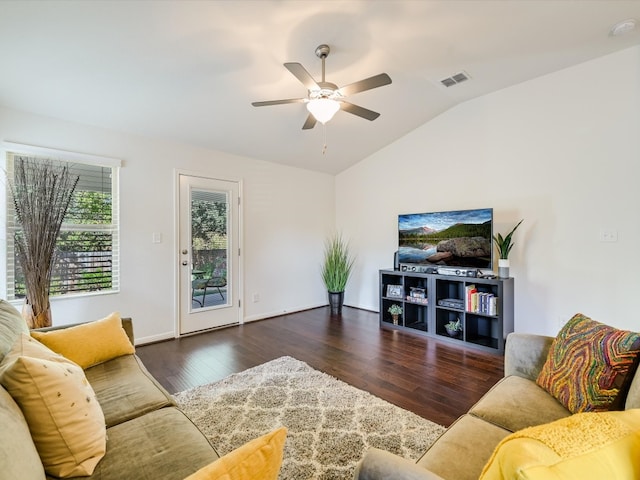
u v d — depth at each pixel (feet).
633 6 7.20
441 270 12.97
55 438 3.41
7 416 2.90
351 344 11.55
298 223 16.88
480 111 12.39
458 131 13.08
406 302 13.16
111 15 6.64
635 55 9.12
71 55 7.57
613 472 1.76
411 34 8.15
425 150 14.24
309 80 7.31
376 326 13.92
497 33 8.22
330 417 6.80
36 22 6.55
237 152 14.17
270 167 15.67
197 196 13.11
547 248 10.86
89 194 10.57
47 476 3.37
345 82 10.16
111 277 11.00
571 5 7.16
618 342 4.18
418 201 14.58
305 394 7.80
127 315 11.23
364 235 17.13
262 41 8.00
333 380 8.55
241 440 6.07
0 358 4.09
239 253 14.44
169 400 5.10
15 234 8.82
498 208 11.98
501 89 11.79
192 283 12.93
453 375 8.93
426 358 10.19
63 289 10.08
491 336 11.67
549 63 9.96
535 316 11.12
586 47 9.06
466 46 8.81
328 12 7.20
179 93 9.66
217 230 13.74
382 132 14.43
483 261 11.57
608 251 9.70
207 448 3.91
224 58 8.44
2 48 7.10
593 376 4.22
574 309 10.34
